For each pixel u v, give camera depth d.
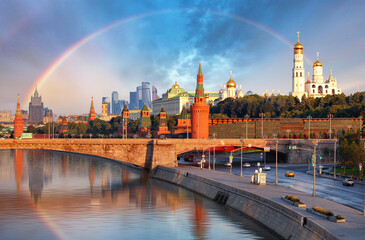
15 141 169.00
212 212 102.81
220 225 90.50
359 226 68.44
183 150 186.75
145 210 107.56
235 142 199.88
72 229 90.06
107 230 89.06
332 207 84.94
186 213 102.94
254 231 85.00
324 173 165.12
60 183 155.75
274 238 79.88
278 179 148.38
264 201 91.62
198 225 90.69
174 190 138.50
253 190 105.44
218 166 193.62
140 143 182.25
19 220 97.81
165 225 92.69
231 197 110.00
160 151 182.62
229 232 84.94
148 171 184.50
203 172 151.50
